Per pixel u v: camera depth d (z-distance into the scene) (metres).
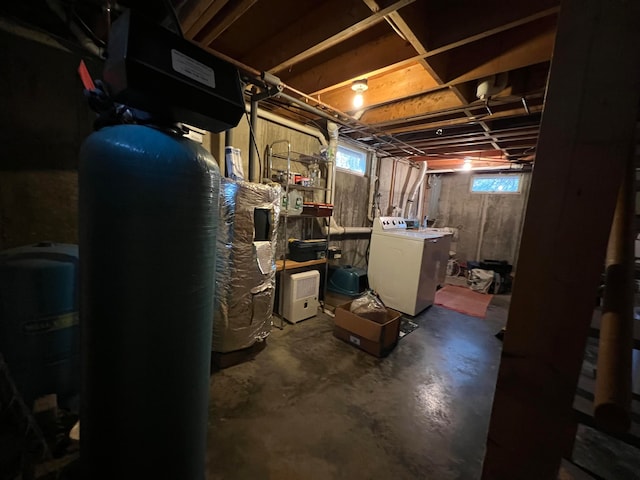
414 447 1.40
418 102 2.54
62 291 1.14
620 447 1.42
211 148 2.37
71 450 1.06
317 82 2.17
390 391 1.82
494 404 0.70
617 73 0.52
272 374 1.93
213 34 1.59
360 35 1.81
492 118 2.55
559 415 0.62
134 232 0.76
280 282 2.83
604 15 0.53
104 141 0.76
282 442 1.38
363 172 4.19
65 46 1.53
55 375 1.15
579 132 0.56
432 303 3.62
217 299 1.90
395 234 3.36
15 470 0.86
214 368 1.97
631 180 0.60
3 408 0.93
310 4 1.54
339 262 3.89
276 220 2.16
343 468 1.27
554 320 0.61
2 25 1.35
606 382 0.49
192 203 0.84
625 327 0.52
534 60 1.61
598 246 0.55
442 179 5.83
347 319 2.38
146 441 0.87
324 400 1.70
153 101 0.77
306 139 3.19
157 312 0.82
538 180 0.61
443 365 2.18
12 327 1.06
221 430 1.43
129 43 0.69
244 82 2.03
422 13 1.49
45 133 1.51
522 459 0.67
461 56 1.87
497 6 1.35
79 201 0.82
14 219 1.45
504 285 4.49
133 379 0.82
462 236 5.60
